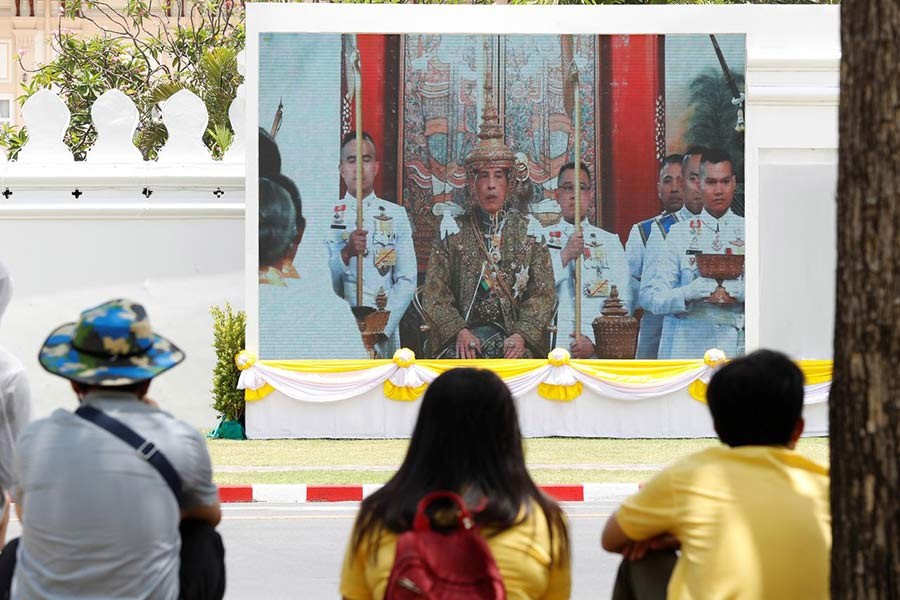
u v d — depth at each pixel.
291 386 21.36
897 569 4.20
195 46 40.69
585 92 21.67
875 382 4.25
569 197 21.67
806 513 4.75
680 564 4.88
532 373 21.44
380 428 21.48
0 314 7.34
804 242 22.05
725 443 5.16
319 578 11.39
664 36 21.67
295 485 16.17
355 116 21.58
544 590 4.65
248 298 21.48
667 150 21.66
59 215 23.06
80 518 4.92
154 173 23.14
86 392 5.35
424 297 21.58
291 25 21.50
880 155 4.28
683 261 21.66
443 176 21.59
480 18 21.59
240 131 23.45
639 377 21.48
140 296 23.17
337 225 21.55
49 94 23.25
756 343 21.62
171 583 5.11
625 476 16.89
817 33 21.83
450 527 4.41
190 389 23.19
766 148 21.91
